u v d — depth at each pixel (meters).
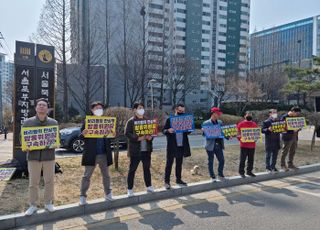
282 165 9.30
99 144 5.96
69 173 8.16
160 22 59.47
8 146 18.52
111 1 45.62
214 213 5.70
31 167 5.31
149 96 56.03
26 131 5.31
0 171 5.63
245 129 8.22
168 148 7.01
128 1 44.50
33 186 5.29
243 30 98.62
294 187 7.68
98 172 8.27
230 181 7.85
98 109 6.00
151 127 6.57
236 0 97.25
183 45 85.94
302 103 55.09
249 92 46.81
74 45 33.97
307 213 5.70
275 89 53.41
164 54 48.84
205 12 89.69
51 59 8.36
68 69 36.06
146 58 44.28
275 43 74.88
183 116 7.14
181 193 6.97
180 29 85.56
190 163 10.08
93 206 5.77
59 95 40.09
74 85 41.47
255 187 7.68
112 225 5.12
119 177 7.98
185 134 7.23
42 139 5.39
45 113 5.46
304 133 25.34
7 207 5.59
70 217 5.49
